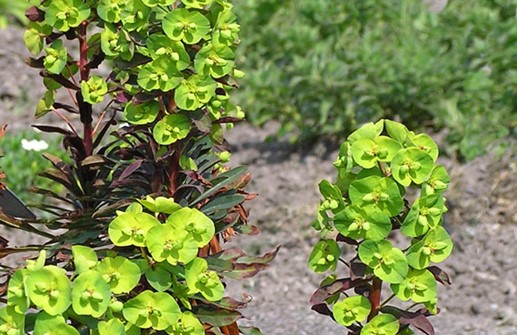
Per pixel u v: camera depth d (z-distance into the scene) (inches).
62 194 58.1
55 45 27.3
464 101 63.0
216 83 25.4
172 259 23.4
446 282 25.1
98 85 26.7
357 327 25.8
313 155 64.1
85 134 28.9
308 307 48.3
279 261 53.6
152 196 25.7
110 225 23.3
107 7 25.7
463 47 64.2
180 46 24.6
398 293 24.5
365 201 23.8
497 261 52.1
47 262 26.0
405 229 24.0
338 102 64.2
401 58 63.3
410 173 23.8
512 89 63.5
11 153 59.4
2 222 25.7
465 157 61.5
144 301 23.4
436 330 44.9
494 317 48.0
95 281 22.3
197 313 25.0
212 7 25.0
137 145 26.8
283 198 59.4
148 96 25.1
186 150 26.7
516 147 61.6
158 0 24.7
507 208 57.1
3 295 25.4
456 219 56.6
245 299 27.6
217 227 25.8
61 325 22.2
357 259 25.2
